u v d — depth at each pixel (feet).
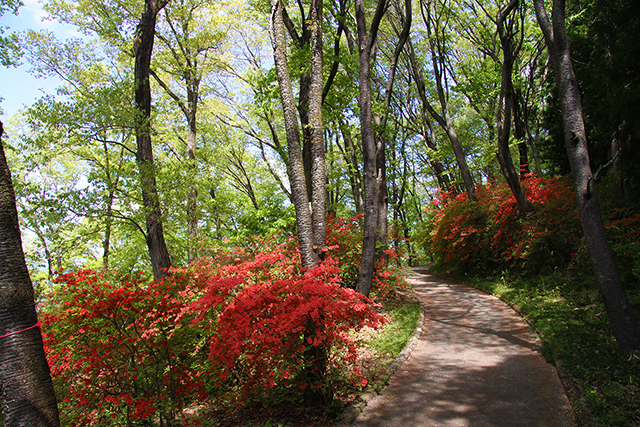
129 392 13.21
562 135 41.34
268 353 13.02
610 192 30.25
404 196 91.15
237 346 11.96
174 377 13.96
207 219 58.23
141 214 26.86
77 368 13.88
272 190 65.87
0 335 9.98
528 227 30.89
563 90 15.48
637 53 25.55
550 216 29.22
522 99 44.96
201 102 48.14
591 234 14.51
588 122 34.78
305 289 13.03
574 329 17.76
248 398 14.38
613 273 14.02
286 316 12.52
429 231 58.49
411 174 79.10
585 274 25.89
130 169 27.22
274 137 49.73
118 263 47.78
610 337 15.89
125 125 27.66
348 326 13.87
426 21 41.98
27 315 10.40
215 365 14.08
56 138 26.23
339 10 30.86
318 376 13.61
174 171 30.12
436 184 88.07
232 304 13.05
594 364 13.96
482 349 18.80
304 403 14.08
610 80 28.55
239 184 72.95
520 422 11.68
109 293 13.06
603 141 32.81
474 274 41.60
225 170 66.03
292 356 13.44
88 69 37.06
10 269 10.26
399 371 17.07
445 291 37.11
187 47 43.78
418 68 48.78
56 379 13.97
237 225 67.31
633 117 26.18
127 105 29.27
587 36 35.35
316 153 20.30
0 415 11.76
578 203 15.02
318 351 13.76
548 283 27.09
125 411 14.01
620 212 28.12
